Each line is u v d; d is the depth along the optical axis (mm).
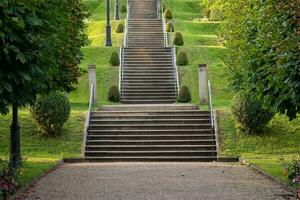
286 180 13594
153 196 11758
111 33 46312
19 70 9844
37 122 21875
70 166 18438
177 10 62625
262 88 14188
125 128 23172
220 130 22656
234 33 23953
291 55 11312
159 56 36625
